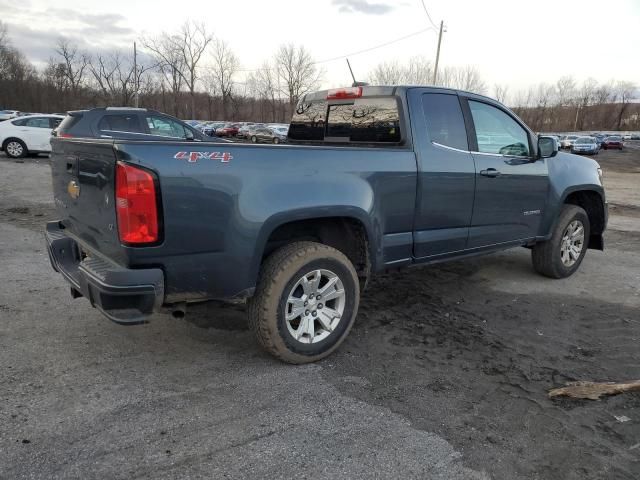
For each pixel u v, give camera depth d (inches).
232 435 104.0
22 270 207.3
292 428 107.0
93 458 95.3
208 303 128.9
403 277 217.2
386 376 130.6
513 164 184.4
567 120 4160.9
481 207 174.9
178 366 132.4
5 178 497.0
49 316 161.3
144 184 105.1
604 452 101.7
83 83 2684.5
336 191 131.6
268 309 126.0
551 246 211.6
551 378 131.3
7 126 680.4
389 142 159.2
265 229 120.3
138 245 106.9
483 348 148.5
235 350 142.8
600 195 228.7
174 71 2691.9
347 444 102.3
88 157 118.1
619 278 225.5
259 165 120.1
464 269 233.6
